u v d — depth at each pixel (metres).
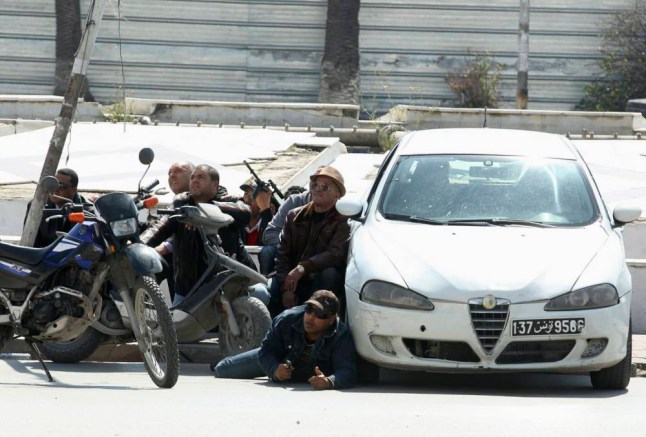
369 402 20.00
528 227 24.86
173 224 27.52
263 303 27.20
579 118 69.25
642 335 31.30
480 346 22.27
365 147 66.00
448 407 19.23
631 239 37.28
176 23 96.75
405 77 96.56
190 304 26.50
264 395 20.97
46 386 22.59
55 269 23.34
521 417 17.84
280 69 97.31
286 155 51.88
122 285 22.94
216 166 48.09
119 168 47.12
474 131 28.83
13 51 95.81
